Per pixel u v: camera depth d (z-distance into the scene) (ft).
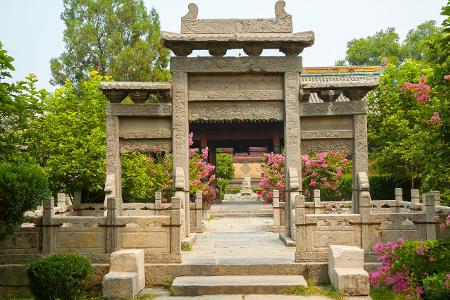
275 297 33.99
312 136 50.29
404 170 70.23
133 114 49.60
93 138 61.05
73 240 38.78
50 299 32.53
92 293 37.63
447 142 29.22
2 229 31.22
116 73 114.73
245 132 110.32
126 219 38.83
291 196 49.26
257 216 96.07
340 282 34.06
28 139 41.75
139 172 68.33
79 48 117.29
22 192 30.53
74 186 60.80
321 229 38.73
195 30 49.83
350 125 50.42
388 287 36.68
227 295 34.65
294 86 49.98
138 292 35.81
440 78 28.37
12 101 38.01
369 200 38.88
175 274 37.96
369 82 49.44
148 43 119.14
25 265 38.01
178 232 38.75
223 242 51.19
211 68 49.83
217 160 156.76
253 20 50.11
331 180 75.56
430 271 28.02
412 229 38.78
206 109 50.57
